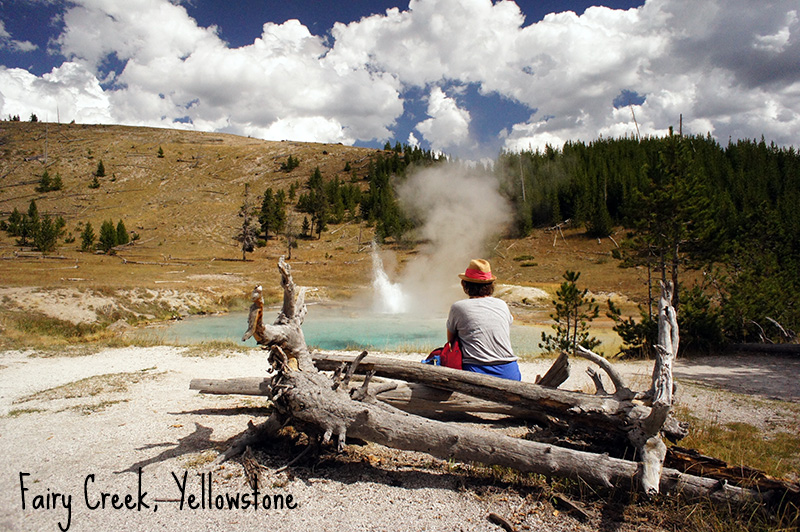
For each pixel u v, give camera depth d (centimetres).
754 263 1444
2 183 11219
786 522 252
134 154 14000
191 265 5069
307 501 285
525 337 1730
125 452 366
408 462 347
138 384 629
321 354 433
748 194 5612
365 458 352
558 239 6209
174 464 342
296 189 11344
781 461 362
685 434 327
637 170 7362
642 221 1527
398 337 1669
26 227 6425
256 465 329
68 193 10669
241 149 15388
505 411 419
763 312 1202
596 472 286
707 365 905
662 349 334
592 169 7619
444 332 1811
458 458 313
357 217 8812
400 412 331
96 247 6197
